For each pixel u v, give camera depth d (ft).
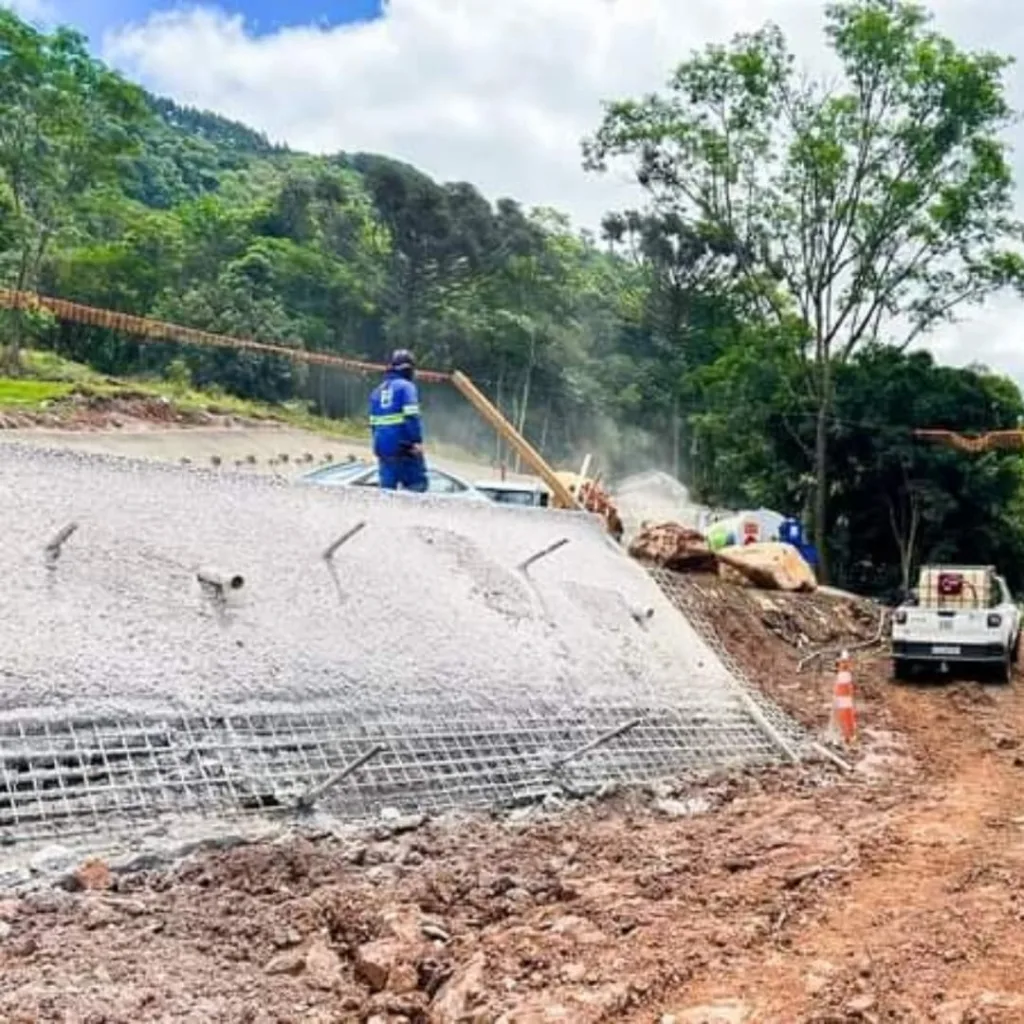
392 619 32.55
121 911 19.75
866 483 118.83
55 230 179.73
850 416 115.55
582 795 30.19
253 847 23.34
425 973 17.49
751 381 118.62
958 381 115.14
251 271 206.49
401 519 37.86
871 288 116.26
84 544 28.58
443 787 28.40
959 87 109.50
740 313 142.72
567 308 222.48
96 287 193.26
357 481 48.73
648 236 201.98
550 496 59.21
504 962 17.56
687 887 21.81
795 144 114.32
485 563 38.14
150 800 24.08
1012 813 28.66
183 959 17.79
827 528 120.26
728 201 118.62
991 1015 15.25
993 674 58.80
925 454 113.50
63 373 155.02
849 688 41.32
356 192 257.55
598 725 34.17
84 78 167.22
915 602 61.72
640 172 119.44
